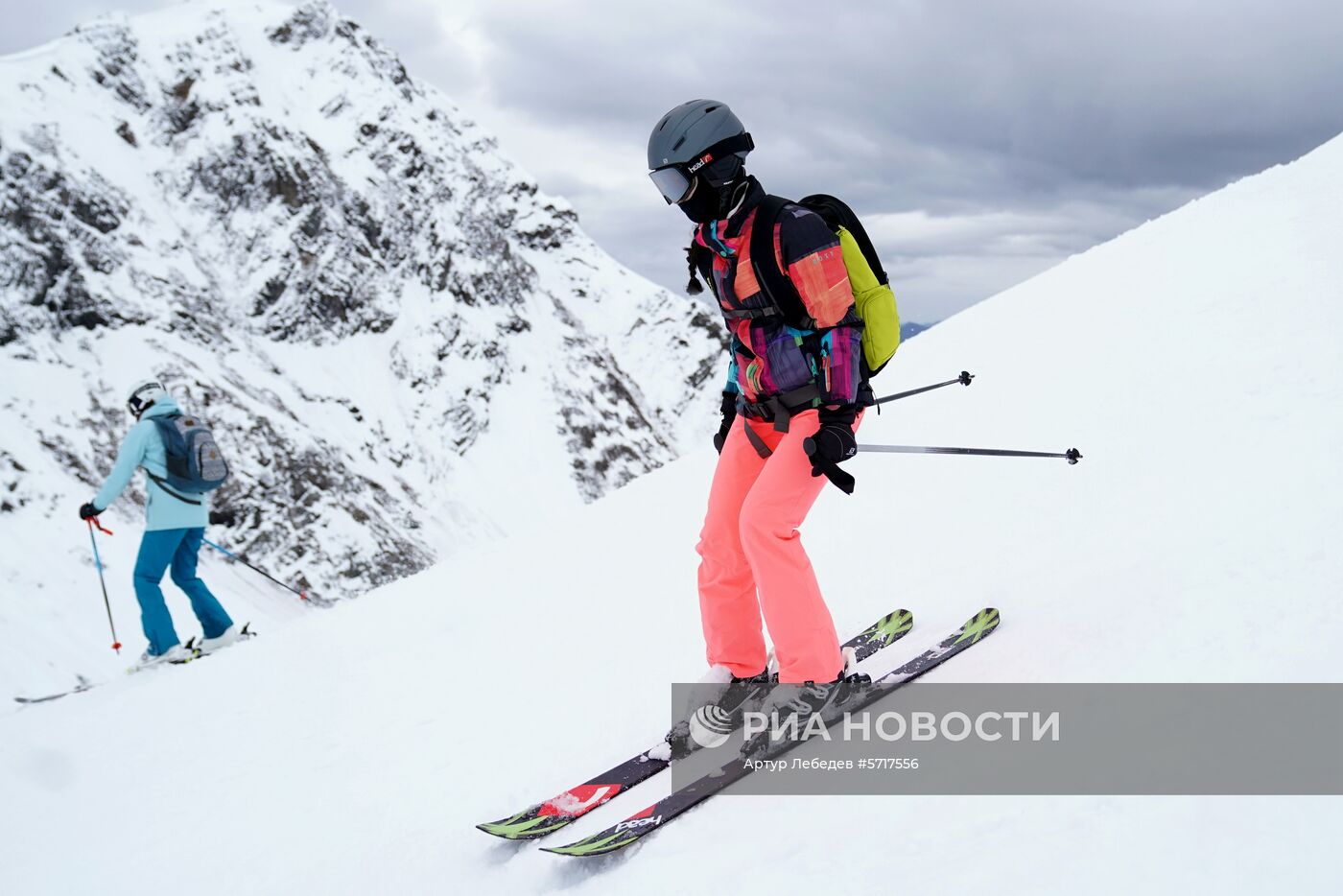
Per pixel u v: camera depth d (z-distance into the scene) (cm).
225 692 543
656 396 18825
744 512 271
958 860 178
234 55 13150
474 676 456
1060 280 959
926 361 860
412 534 9156
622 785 275
